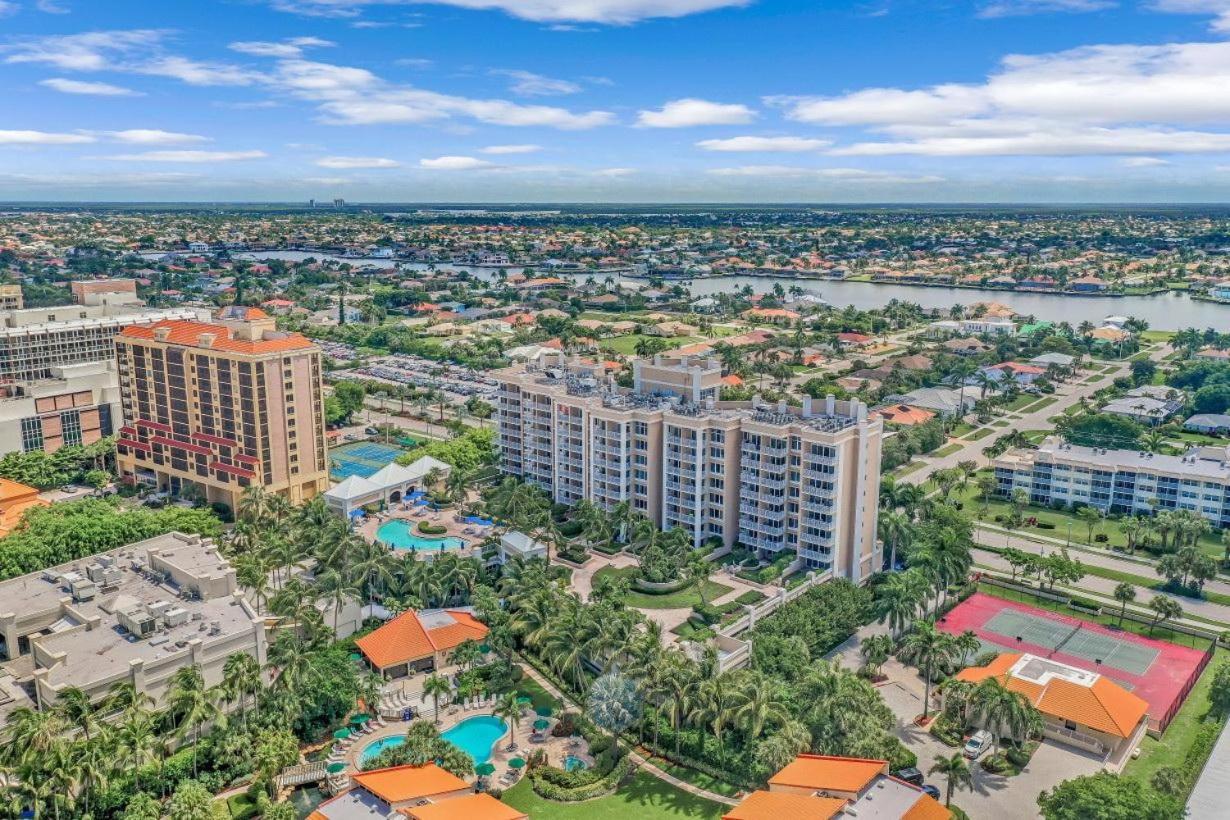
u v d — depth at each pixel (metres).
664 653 157.00
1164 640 197.88
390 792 125.00
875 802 123.00
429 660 180.12
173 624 162.62
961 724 162.88
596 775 146.38
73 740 134.62
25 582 178.25
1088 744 157.50
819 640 185.88
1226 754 154.88
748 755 148.25
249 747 145.50
